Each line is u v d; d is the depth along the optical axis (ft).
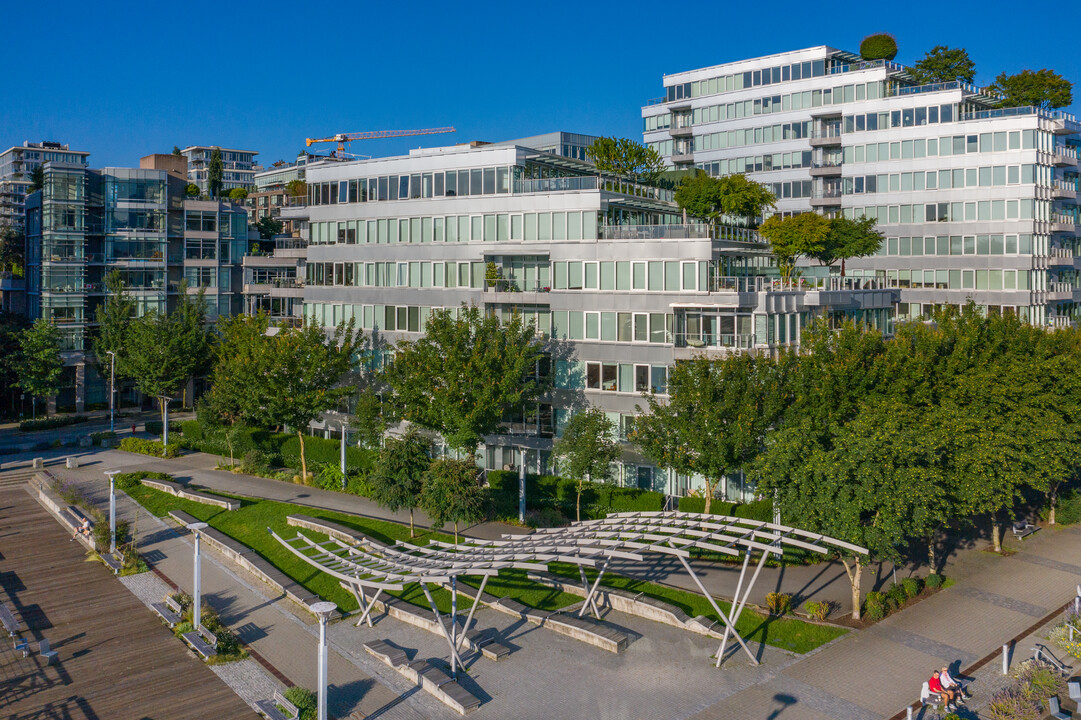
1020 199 209.15
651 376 145.18
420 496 122.11
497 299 160.45
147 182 269.03
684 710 77.61
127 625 100.53
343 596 108.47
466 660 88.74
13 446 203.21
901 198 226.79
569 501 146.41
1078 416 125.90
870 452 92.53
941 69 271.28
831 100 238.68
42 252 251.60
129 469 182.29
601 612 101.30
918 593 106.22
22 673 87.56
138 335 214.90
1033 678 82.07
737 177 174.91
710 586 108.27
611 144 185.98
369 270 187.21
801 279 160.56
